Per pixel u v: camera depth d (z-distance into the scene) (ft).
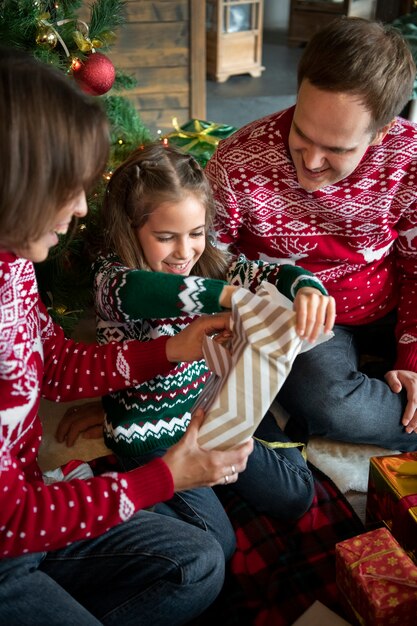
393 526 4.09
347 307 5.31
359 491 4.77
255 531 4.40
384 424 4.93
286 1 17.34
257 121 4.82
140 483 3.10
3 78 2.44
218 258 4.70
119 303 3.94
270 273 4.35
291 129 4.31
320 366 5.00
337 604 3.97
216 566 3.56
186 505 4.13
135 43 9.17
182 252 4.29
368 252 5.05
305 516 4.50
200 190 4.24
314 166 4.22
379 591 3.51
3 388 3.05
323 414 4.91
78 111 2.56
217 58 12.97
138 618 3.50
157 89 9.61
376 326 5.52
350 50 3.88
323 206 4.75
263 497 4.47
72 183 2.60
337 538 4.37
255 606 3.97
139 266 4.39
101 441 5.12
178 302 3.76
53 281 5.64
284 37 16.22
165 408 4.44
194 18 9.16
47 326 3.80
